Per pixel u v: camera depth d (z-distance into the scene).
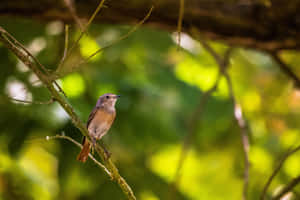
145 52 12.60
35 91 10.18
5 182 11.02
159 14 8.56
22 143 10.23
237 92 13.94
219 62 8.61
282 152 13.44
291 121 13.59
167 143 11.44
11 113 10.20
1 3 8.14
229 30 8.87
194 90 12.81
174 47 12.52
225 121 12.73
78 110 10.38
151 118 11.30
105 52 11.76
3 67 10.49
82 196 10.92
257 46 9.17
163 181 11.23
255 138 13.37
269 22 8.74
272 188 12.38
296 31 8.71
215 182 13.46
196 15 8.64
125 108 11.24
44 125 10.30
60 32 10.87
